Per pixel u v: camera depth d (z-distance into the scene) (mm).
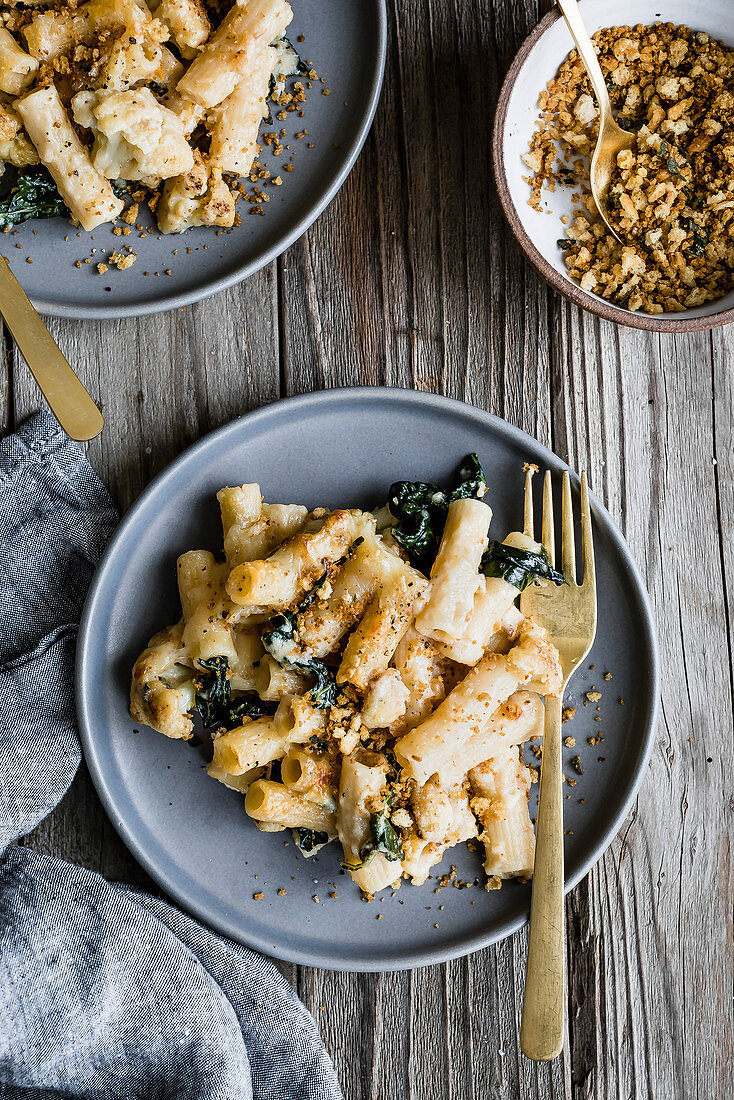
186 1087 702
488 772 692
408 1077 740
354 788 670
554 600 706
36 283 709
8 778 704
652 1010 755
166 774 706
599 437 753
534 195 730
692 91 724
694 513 758
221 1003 706
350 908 710
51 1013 695
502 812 695
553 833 687
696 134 723
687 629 758
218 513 708
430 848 683
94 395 731
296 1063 712
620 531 740
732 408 757
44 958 695
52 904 700
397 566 676
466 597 675
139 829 703
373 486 716
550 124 728
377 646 667
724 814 758
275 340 738
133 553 702
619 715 726
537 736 705
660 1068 754
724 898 758
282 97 716
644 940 755
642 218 720
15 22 689
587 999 753
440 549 691
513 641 691
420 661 680
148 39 682
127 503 733
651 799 756
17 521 721
